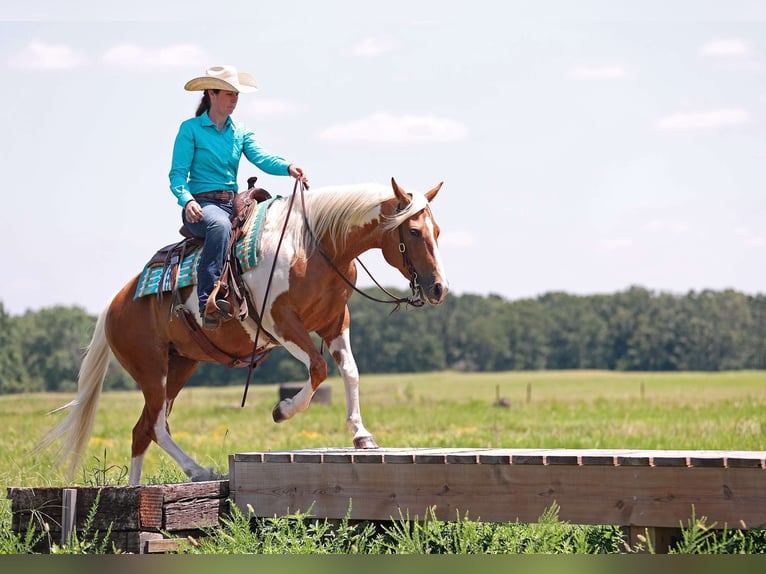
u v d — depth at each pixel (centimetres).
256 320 1057
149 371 1141
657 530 840
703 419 2925
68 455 1196
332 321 1077
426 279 994
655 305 18988
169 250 1131
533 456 862
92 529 932
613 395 6088
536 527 919
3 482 1356
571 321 19162
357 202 1030
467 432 2608
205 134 1101
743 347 18275
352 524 948
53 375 13488
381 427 3027
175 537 914
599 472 842
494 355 18788
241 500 970
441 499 891
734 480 802
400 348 18075
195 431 2944
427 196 1052
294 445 2291
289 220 1059
